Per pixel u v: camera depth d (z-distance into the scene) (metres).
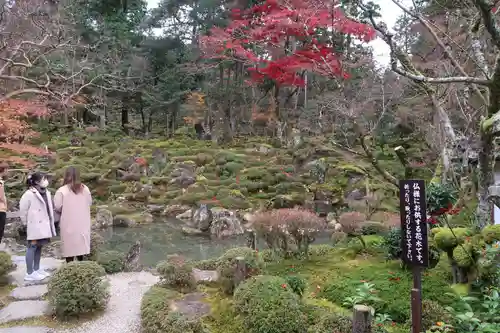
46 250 6.85
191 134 22.34
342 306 3.94
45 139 17.97
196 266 5.59
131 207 11.87
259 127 22.09
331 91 14.36
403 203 2.94
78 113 22.72
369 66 9.27
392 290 3.96
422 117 10.44
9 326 3.76
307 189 12.64
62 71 16.28
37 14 10.55
